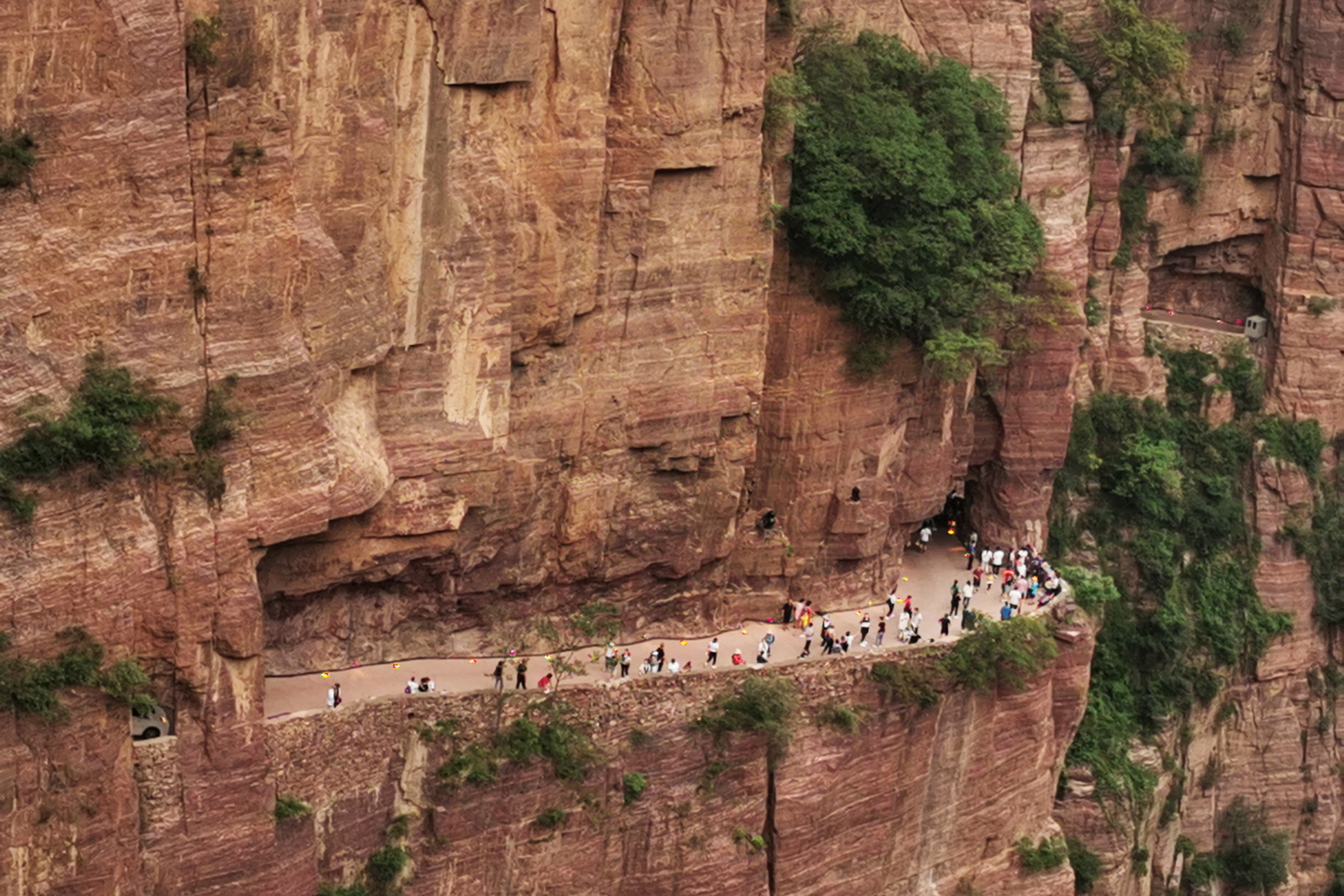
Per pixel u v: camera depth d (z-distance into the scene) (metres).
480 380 63.03
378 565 62.59
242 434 56.50
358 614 64.38
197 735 56.91
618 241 66.31
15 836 53.06
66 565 53.53
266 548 58.09
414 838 62.81
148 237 53.84
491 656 67.25
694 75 66.31
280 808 59.06
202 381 55.62
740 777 68.38
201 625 56.19
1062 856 79.12
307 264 57.44
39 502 52.91
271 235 56.19
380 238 59.91
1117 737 87.56
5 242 51.56
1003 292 77.94
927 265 74.56
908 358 76.50
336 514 59.06
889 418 76.69
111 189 53.03
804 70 73.38
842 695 71.12
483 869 63.84
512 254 62.88
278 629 62.62
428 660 66.12
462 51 60.22
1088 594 82.38
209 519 56.00
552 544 67.50
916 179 72.94
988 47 80.25
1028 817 78.69
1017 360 84.31
